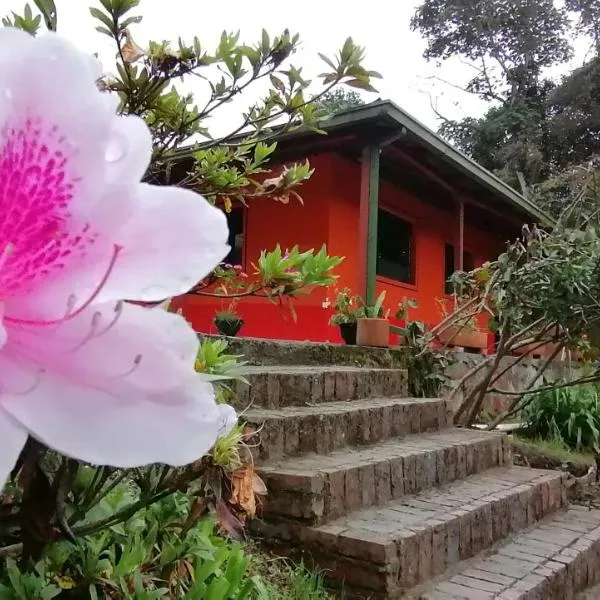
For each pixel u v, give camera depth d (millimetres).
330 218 9070
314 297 9023
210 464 1285
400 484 4047
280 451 3852
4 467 544
